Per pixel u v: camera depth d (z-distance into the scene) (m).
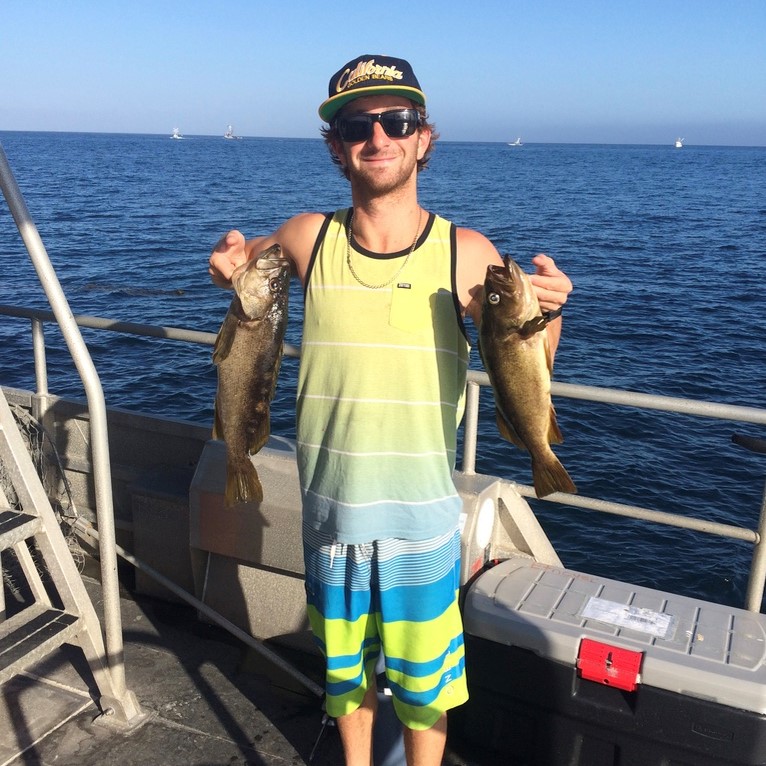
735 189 86.00
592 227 43.81
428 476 2.32
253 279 2.38
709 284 26.14
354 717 2.58
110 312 19.73
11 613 3.75
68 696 3.21
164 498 3.78
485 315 2.25
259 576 3.53
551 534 9.09
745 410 2.88
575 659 2.68
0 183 2.48
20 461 2.75
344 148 2.26
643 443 11.73
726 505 9.95
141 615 3.80
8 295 21.33
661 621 2.78
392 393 2.27
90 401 2.71
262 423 2.52
